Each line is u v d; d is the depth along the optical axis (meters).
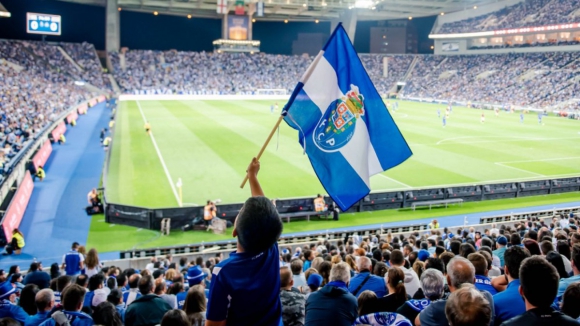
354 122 7.65
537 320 4.42
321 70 7.62
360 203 30.44
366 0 96.12
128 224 26.59
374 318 6.53
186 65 116.88
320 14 123.00
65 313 7.21
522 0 108.75
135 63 111.81
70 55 101.31
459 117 77.19
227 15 116.75
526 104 89.69
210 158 42.09
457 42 119.38
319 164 7.56
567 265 10.08
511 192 33.81
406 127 64.06
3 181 28.53
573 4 96.69
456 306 4.13
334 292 6.06
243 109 83.00
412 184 35.03
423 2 111.31
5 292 9.71
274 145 48.16
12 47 86.88
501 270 11.09
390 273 7.57
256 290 3.44
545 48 98.94
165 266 17.27
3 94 59.16
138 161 41.03
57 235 24.88
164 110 79.81
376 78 125.81
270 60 126.62
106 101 94.31
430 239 17.31
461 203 32.47
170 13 119.88
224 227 25.70
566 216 25.50
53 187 33.75
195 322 6.83
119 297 9.77
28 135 42.12
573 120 74.69
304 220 28.62
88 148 47.72
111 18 108.88
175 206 28.88
